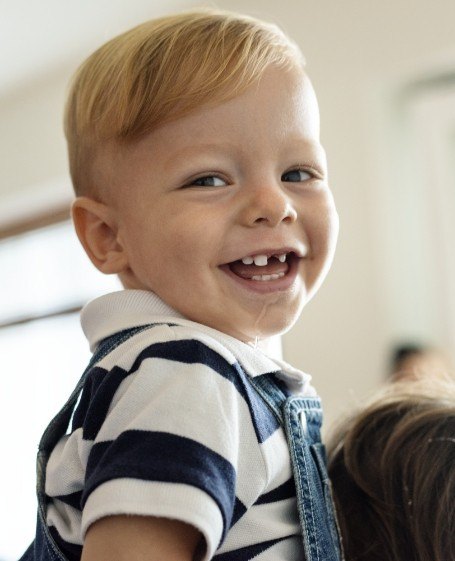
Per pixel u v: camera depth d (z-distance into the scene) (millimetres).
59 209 3188
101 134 682
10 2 2537
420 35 2260
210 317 636
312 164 677
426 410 779
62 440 654
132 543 485
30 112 3146
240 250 631
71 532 600
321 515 635
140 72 664
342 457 791
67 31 2766
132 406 541
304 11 2479
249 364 619
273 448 599
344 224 2314
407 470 732
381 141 2289
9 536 3094
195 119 638
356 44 2371
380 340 2203
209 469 502
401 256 2217
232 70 649
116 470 496
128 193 665
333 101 2391
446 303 2141
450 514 690
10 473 3152
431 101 2234
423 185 2217
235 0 2611
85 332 694
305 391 708
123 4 2621
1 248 3371
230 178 642
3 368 3262
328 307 2307
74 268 3125
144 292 659
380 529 724
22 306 3252
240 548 578
